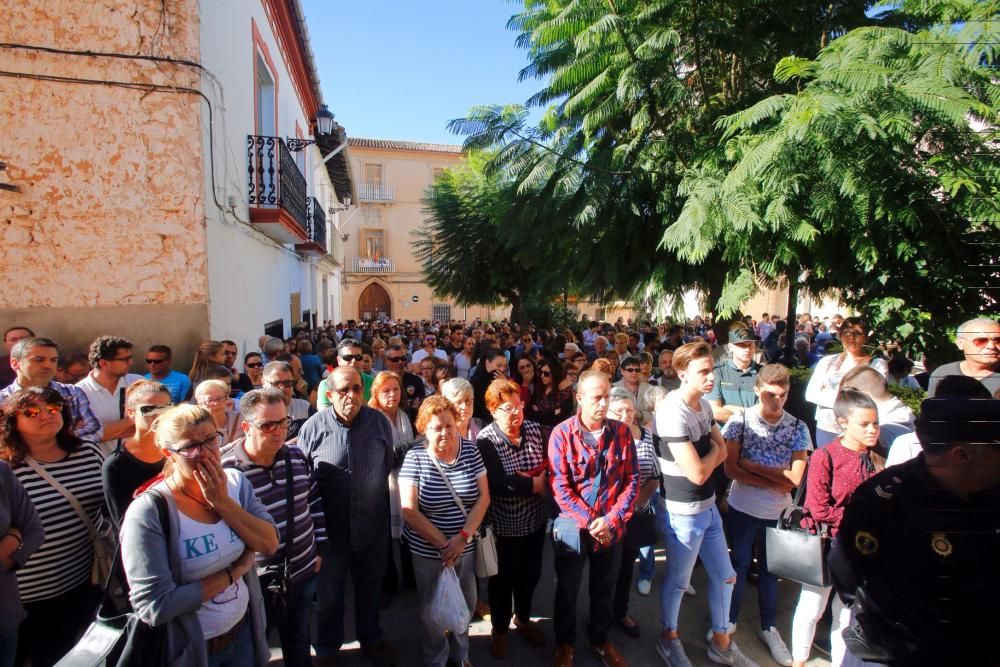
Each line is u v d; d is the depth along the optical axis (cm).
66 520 270
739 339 464
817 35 559
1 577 232
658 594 412
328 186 1973
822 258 461
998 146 385
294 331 1132
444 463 319
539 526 354
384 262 3397
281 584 265
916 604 190
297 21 988
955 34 390
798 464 341
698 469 310
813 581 289
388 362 559
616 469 317
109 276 523
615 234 627
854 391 303
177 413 214
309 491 302
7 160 500
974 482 187
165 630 201
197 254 540
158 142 527
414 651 346
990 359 297
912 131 376
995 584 181
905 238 420
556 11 658
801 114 369
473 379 571
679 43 569
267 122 904
